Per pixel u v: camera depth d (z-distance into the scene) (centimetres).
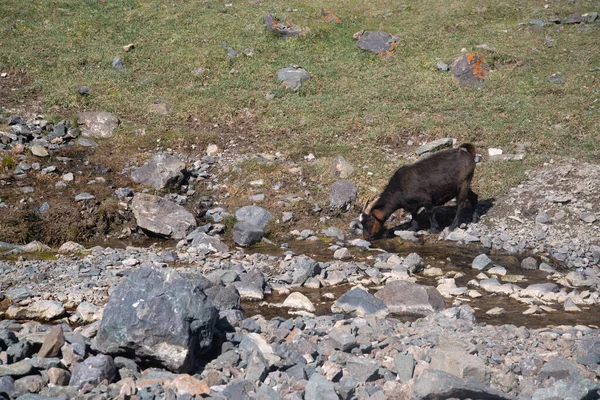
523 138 2292
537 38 3055
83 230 1816
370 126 2436
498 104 2536
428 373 777
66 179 2011
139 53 2880
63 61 2744
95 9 3206
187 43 2980
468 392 759
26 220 1808
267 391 759
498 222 1866
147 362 854
